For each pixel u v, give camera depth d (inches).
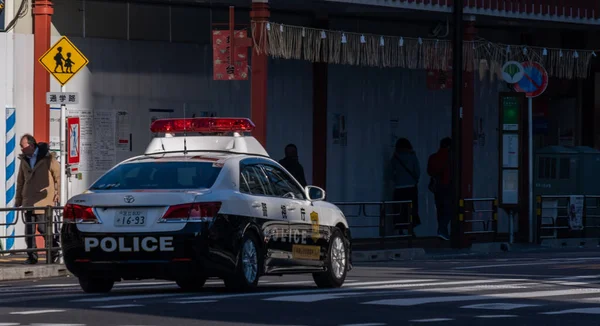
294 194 678.5
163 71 1171.3
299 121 1282.0
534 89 1295.5
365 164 1341.0
